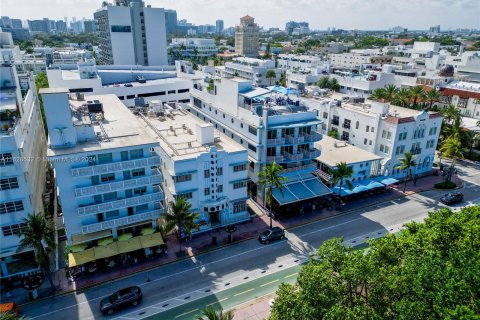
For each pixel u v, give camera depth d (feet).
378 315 102.12
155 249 175.83
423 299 105.50
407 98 362.74
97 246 163.22
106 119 200.64
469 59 494.18
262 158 214.28
